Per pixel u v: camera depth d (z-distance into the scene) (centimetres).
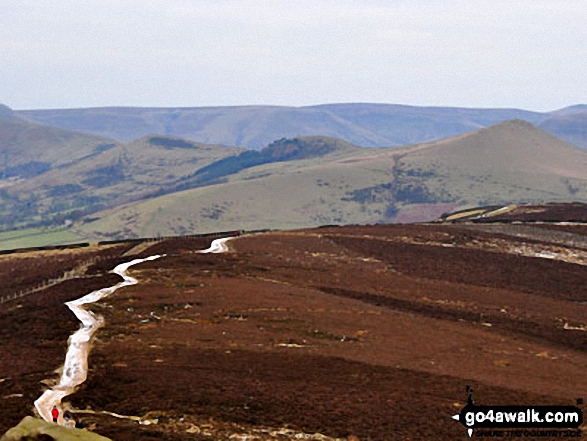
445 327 8100
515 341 7869
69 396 4800
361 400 4991
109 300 8075
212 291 8675
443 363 6344
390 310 8806
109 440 2930
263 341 6600
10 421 4300
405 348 6819
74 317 7244
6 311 7862
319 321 7575
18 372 5456
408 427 4534
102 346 6194
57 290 8988
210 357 5922
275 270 10650
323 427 4444
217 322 7300
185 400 4766
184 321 7294
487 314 9212
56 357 5891
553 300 10550
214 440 4156
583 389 5878
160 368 5516
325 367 5838
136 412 4591
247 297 8450
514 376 6131
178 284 9112
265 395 4941
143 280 9438
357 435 4353
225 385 5119
